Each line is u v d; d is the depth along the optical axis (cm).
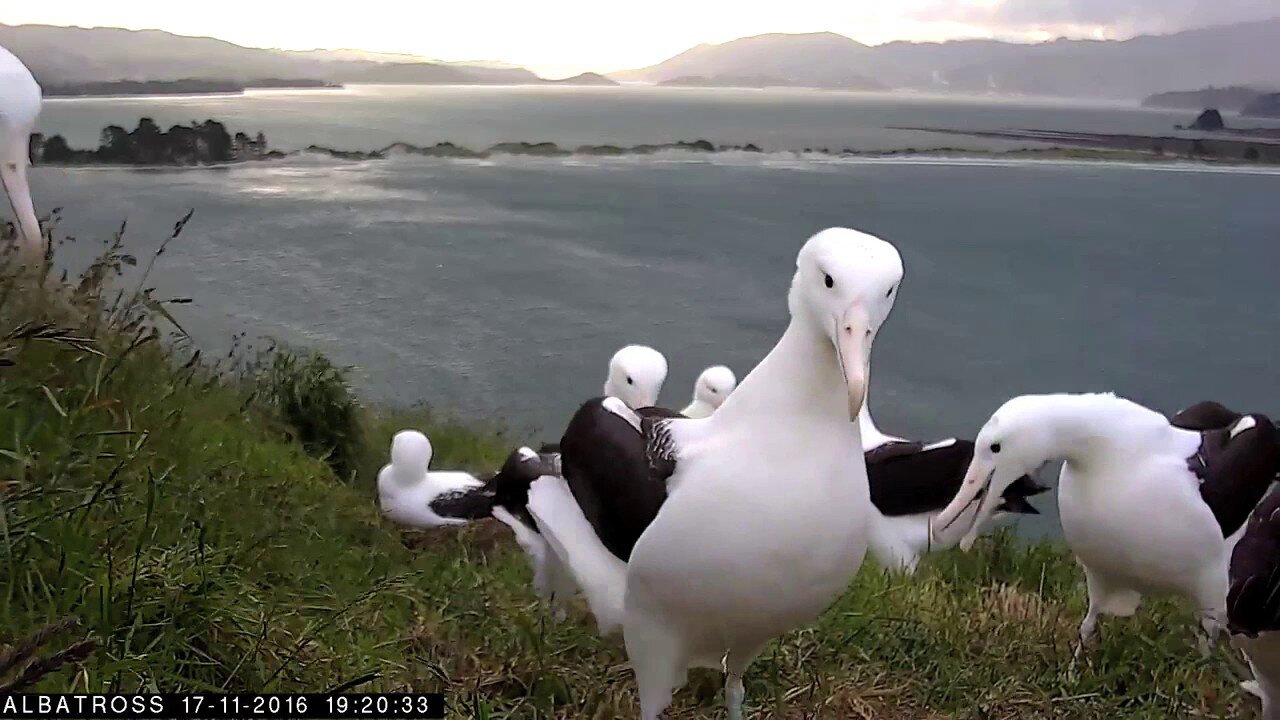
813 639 215
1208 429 237
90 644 128
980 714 200
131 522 176
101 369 205
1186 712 208
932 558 298
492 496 300
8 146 313
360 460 351
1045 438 212
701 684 202
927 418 535
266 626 166
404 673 182
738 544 153
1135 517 205
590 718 185
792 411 154
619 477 170
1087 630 229
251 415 310
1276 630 167
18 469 174
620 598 179
